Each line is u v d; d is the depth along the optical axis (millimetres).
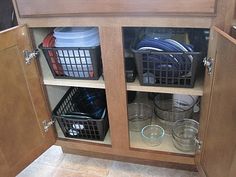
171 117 1234
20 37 895
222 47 688
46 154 1310
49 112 1130
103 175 1175
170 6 750
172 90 927
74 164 1245
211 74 783
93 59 943
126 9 785
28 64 954
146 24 802
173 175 1144
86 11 825
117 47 860
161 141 1135
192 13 745
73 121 1128
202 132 919
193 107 1211
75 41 950
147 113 1288
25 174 1203
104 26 835
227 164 735
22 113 981
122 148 1116
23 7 878
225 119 717
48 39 998
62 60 984
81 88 1308
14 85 917
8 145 953
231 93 663
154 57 870
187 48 867
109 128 1141
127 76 950
